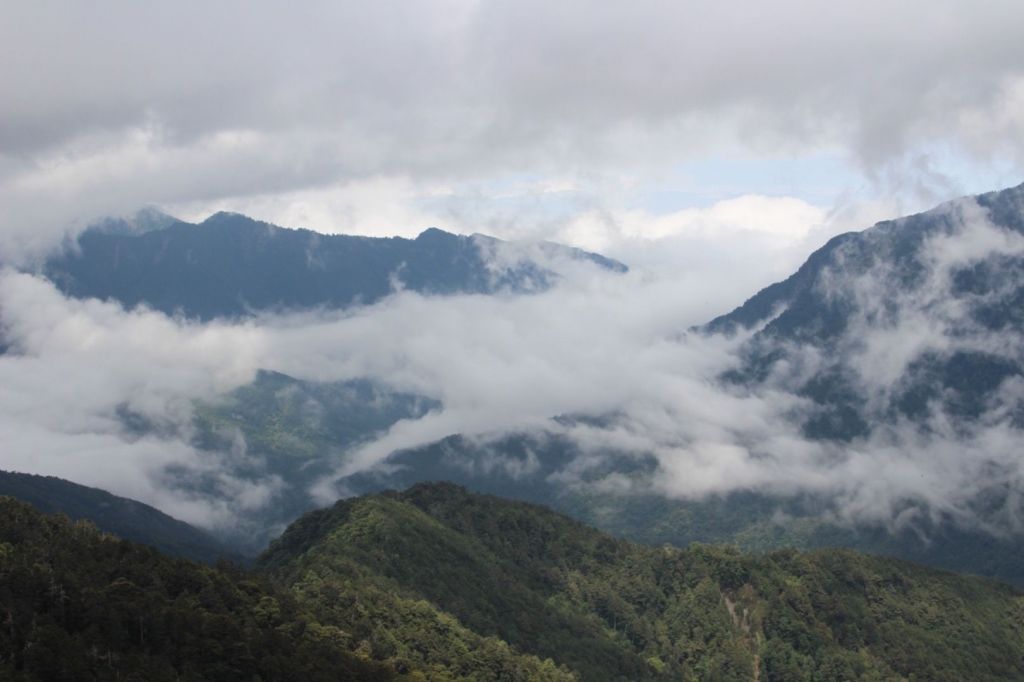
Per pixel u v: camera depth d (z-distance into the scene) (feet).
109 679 547.49
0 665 532.32
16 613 568.82
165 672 564.71
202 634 608.60
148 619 597.52
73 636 571.28
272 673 606.55
